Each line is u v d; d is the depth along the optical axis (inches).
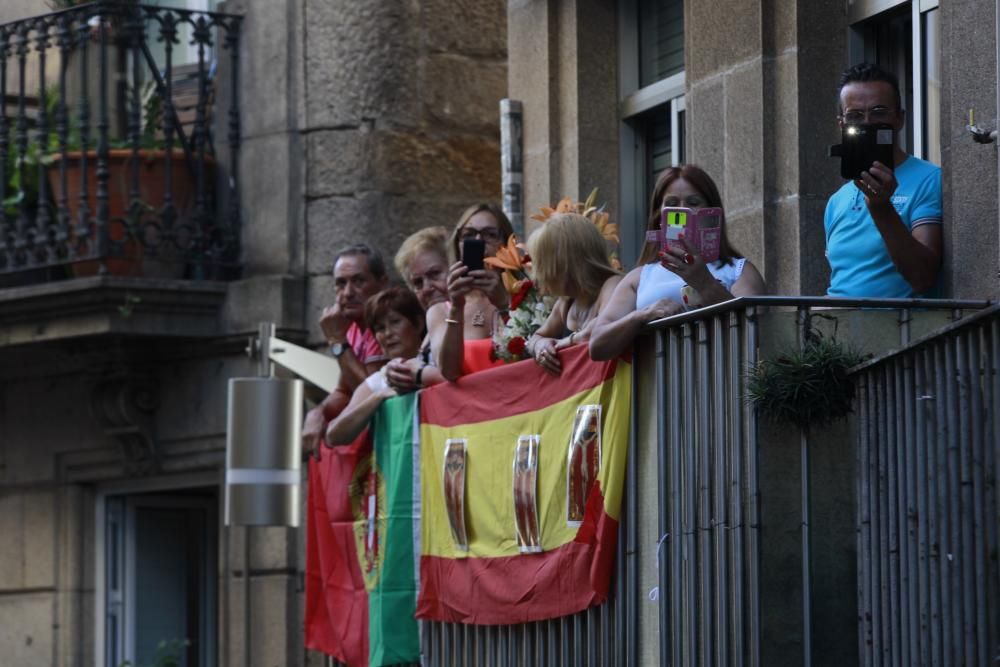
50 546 685.3
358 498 492.4
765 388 330.0
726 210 470.6
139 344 654.5
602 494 379.6
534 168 562.6
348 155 633.6
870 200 356.2
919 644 314.7
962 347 309.0
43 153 660.1
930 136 432.1
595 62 551.2
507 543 417.1
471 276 430.9
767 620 331.0
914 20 435.8
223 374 644.1
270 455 533.0
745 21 465.1
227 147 656.4
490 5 652.1
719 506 340.8
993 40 363.3
